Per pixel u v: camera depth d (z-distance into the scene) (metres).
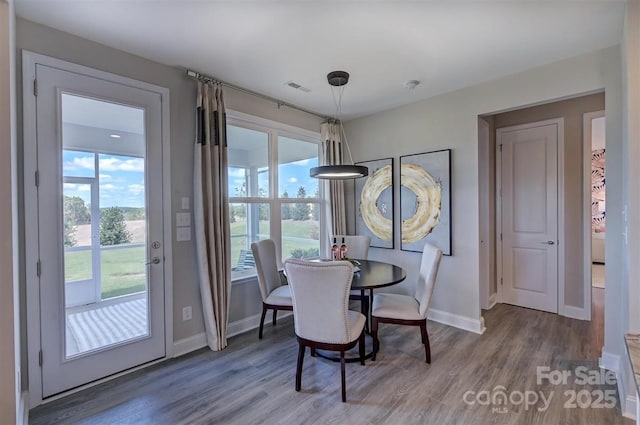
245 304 3.35
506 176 4.07
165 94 2.69
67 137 2.20
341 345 2.12
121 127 2.46
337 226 4.28
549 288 3.76
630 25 1.83
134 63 2.52
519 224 3.98
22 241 2.00
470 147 3.25
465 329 3.29
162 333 2.67
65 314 2.19
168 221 2.70
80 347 2.26
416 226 3.70
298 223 4.04
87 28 2.14
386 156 4.01
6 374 1.47
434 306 3.56
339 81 3.00
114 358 2.41
